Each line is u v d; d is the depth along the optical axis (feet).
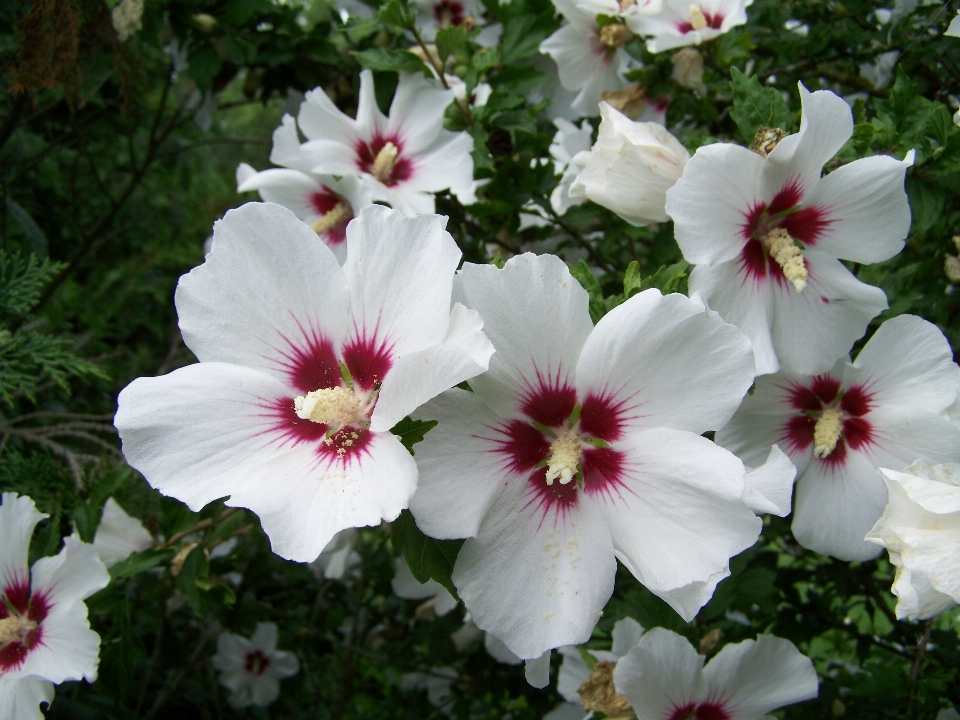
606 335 0.84
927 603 0.82
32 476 1.34
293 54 1.67
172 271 3.28
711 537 0.81
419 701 2.02
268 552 1.72
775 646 1.03
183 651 1.61
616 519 0.85
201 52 1.63
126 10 1.47
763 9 1.58
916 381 1.05
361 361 0.87
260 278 0.86
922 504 0.84
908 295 1.25
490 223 1.47
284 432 0.85
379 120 1.35
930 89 1.48
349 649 1.92
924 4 1.46
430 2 1.63
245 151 4.03
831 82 1.63
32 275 1.29
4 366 1.25
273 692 1.98
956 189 1.14
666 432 0.84
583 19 1.40
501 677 1.83
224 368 0.85
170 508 1.24
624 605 1.17
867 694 1.28
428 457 0.84
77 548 1.06
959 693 1.32
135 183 2.06
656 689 1.01
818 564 1.48
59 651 1.03
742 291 0.99
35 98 1.48
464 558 0.85
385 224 0.85
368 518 0.75
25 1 1.47
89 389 2.21
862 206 1.00
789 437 1.09
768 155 0.95
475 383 0.85
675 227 0.95
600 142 1.09
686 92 1.38
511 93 1.41
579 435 0.88
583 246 1.43
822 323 1.02
